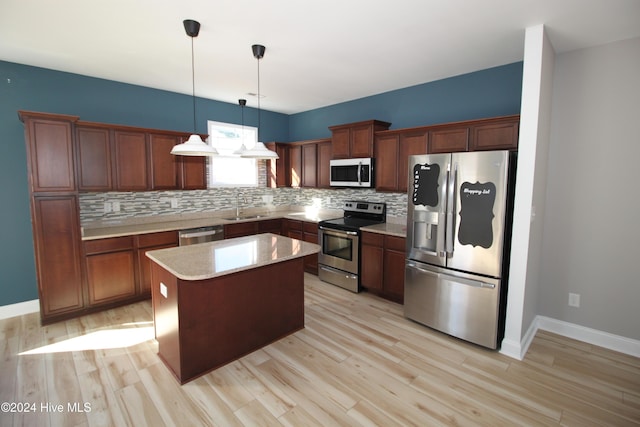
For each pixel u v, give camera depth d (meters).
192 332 2.32
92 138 3.46
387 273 3.76
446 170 2.85
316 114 5.44
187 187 4.24
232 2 2.11
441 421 1.96
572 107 2.90
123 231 3.60
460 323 2.88
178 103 4.43
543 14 2.25
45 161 3.08
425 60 3.17
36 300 3.48
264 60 3.17
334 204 5.18
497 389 2.26
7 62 3.19
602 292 2.86
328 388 2.26
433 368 2.50
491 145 3.04
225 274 2.27
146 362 2.55
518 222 2.59
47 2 2.09
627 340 2.74
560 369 2.50
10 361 2.54
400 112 4.23
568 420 1.97
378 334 3.04
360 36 2.62
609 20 2.32
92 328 3.11
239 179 5.25
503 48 2.87
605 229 2.81
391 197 4.34
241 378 2.36
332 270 4.38
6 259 3.30
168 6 2.16
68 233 3.23
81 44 2.78
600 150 2.79
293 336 2.99
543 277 3.15
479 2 2.10
